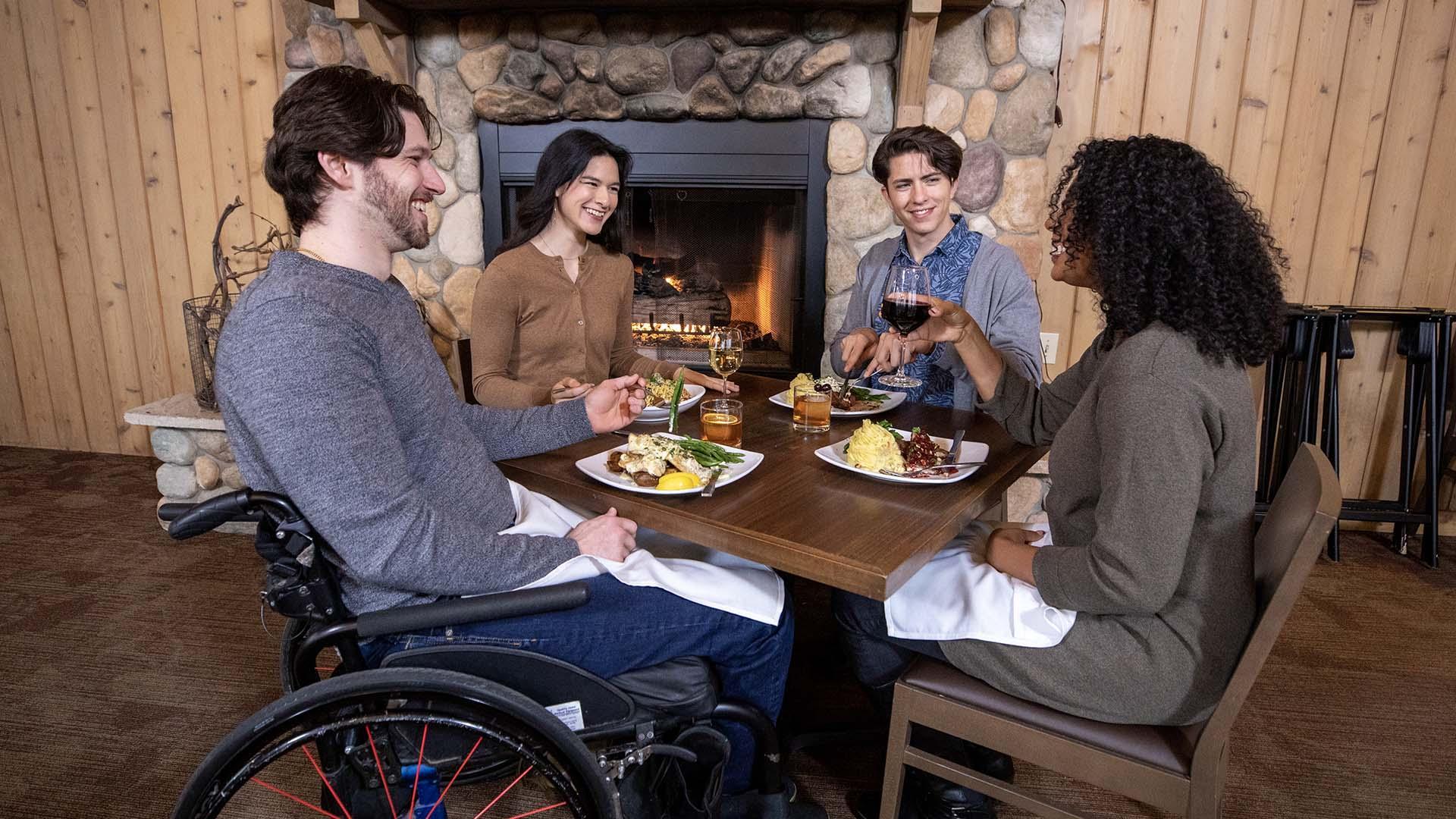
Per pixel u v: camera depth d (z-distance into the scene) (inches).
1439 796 65.7
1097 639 45.4
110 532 111.8
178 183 129.8
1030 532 53.7
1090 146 48.3
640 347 122.3
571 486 52.4
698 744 49.4
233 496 41.9
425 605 43.2
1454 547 113.2
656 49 104.9
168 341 137.2
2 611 90.7
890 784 51.6
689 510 47.3
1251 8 104.3
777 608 50.0
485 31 106.4
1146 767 43.7
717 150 108.9
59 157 131.0
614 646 47.4
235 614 90.8
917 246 81.4
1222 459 43.5
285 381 41.1
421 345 49.7
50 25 125.8
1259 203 110.2
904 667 54.1
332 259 46.8
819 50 101.9
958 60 102.5
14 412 144.1
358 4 97.0
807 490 51.1
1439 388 105.1
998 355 63.1
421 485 49.2
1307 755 70.3
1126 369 42.6
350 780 44.6
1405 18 101.7
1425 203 106.3
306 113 44.0
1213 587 44.5
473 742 46.1
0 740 69.6
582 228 79.9
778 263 117.3
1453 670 83.4
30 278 136.9
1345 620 93.2
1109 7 106.6
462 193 113.1
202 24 122.7
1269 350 43.3
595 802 42.0
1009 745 47.3
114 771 66.1
